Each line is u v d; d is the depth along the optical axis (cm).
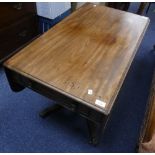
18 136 134
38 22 200
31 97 160
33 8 181
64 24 139
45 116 145
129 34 133
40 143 131
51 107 148
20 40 184
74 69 103
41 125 141
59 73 101
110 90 94
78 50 116
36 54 112
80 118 147
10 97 160
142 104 162
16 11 163
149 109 117
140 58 210
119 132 141
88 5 166
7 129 137
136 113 155
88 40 125
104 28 137
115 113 153
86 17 149
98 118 94
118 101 162
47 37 125
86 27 137
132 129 143
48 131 138
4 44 167
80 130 139
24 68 103
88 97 90
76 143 132
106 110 86
